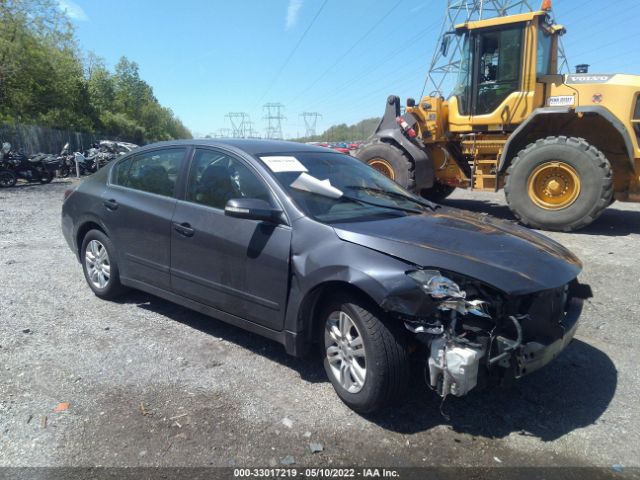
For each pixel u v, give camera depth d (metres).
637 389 3.45
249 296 3.58
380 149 9.51
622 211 10.19
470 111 9.24
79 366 3.64
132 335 4.19
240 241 3.59
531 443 2.86
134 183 4.67
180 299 4.16
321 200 3.60
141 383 3.43
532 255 3.15
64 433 2.87
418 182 9.34
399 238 3.12
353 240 3.11
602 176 7.49
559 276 3.03
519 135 8.60
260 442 2.83
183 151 4.32
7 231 8.34
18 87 29.06
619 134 8.12
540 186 8.07
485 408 3.21
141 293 5.21
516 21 8.50
